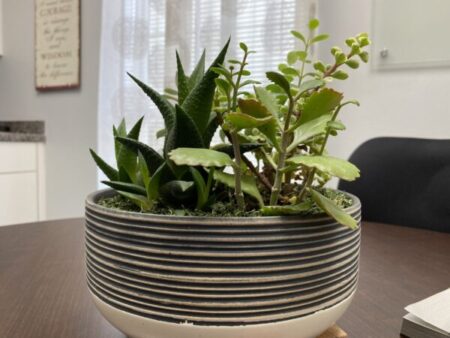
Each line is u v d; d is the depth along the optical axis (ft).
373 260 2.48
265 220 1.01
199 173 1.15
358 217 1.23
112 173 1.45
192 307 1.03
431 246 2.79
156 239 1.03
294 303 1.06
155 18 5.75
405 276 2.20
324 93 1.07
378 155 3.90
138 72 5.83
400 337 1.53
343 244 1.15
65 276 2.11
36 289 1.94
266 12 4.98
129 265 1.07
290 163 1.17
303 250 1.06
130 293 1.08
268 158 1.32
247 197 1.27
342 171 1.03
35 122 7.32
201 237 1.00
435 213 3.54
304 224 1.05
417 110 4.90
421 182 3.65
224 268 1.01
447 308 1.56
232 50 5.11
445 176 3.54
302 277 1.06
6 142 6.56
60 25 6.84
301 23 4.82
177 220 1.01
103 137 6.00
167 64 5.58
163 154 1.24
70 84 6.81
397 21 4.91
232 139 1.15
